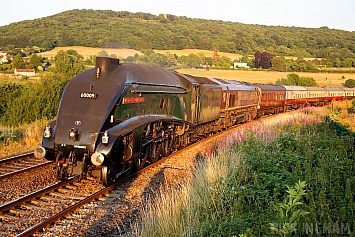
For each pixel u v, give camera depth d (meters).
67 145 10.17
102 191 10.05
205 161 12.89
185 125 17.31
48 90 22.88
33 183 10.92
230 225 7.21
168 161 14.50
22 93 23.61
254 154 11.55
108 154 10.04
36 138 18.14
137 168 12.45
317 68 114.69
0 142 16.38
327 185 8.73
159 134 14.08
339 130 19.19
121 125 10.99
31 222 8.05
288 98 42.75
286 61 110.12
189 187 9.47
